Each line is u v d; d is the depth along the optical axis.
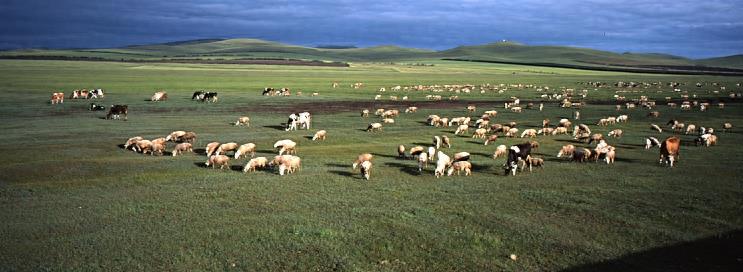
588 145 39.94
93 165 30.30
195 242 18.03
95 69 170.12
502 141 41.97
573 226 19.59
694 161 32.16
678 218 20.30
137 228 19.45
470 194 24.36
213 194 24.19
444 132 47.12
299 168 30.17
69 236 18.56
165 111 61.66
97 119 52.97
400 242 18.05
